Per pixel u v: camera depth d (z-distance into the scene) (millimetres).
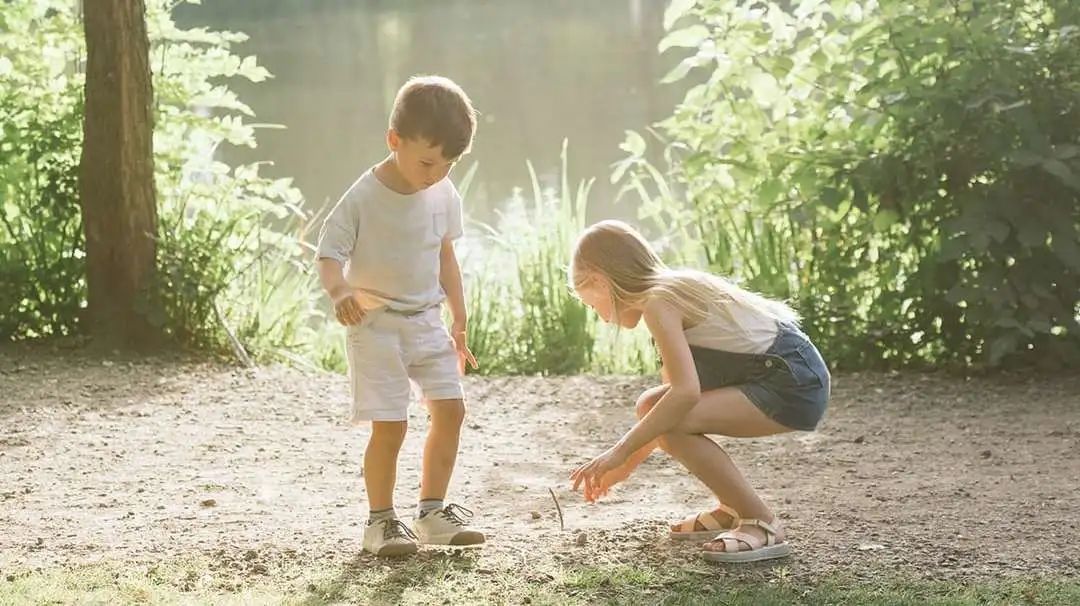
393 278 5180
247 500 6551
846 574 5008
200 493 6703
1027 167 9109
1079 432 7629
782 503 6215
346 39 38656
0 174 10562
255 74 11289
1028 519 5848
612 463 4938
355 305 4980
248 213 11125
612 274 5137
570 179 18594
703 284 5176
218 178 11500
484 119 24078
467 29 39969
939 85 9352
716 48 10234
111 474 7105
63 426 8148
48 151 10594
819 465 7066
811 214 9609
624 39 35375
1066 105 9219
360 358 5188
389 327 5195
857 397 8711
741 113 10250
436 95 4977
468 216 16234
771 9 10219
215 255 10523
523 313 11180
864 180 9422
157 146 11008
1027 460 7055
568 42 35562
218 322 10445
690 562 5148
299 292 11625
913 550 5348
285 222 14891
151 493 6703
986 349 9320
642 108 24422
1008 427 7836
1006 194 9094
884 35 9648
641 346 10930
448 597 4766
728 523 5414
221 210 11102
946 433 7738
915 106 9211
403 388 5191
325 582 4961
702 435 5207
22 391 8938
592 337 11016
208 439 7906
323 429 8203
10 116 10703
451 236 5418
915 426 7930
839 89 9922
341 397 9031
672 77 10234
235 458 7480
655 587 4863
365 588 4879
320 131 23406
